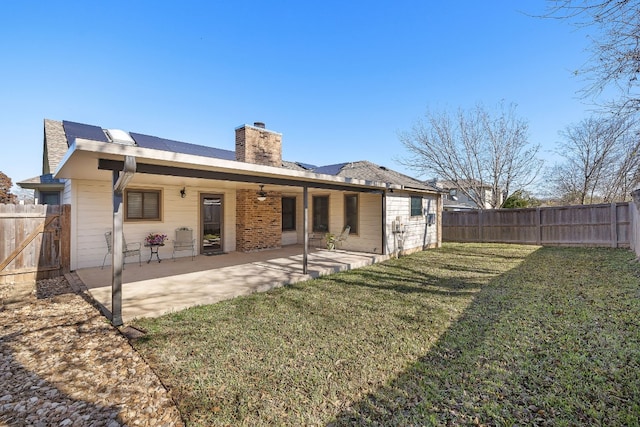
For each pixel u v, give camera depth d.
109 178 7.47
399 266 8.63
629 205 10.43
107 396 2.62
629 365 2.95
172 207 9.58
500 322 4.16
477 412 2.36
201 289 5.85
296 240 13.55
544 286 5.95
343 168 12.27
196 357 3.31
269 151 10.32
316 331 4.00
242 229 10.95
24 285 6.56
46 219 7.27
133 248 8.74
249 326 4.18
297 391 2.69
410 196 11.35
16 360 3.26
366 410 2.42
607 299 4.94
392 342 3.64
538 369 2.94
